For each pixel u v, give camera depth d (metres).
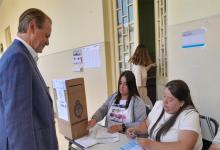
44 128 1.25
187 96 1.55
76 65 4.16
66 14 4.30
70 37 4.26
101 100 3.56
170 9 2.38
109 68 3.39
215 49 1.96
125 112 2.09
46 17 1.32
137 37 3.10
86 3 3.63
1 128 1.15
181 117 1.52
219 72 1.95
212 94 2.03
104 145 1.60
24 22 1.25
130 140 1.67
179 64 2.33
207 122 1.78
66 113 1.75
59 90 1.77
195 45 2.13
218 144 1.42
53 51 5.11
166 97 1.57
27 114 1.10
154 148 1.43
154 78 3.64
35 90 1.20
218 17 1.90
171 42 2.40
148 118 1.86
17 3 7.09
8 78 1.08
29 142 1.09
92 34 3.58
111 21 3.35
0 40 10.48
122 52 3.40
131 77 2.12
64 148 3.77
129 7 3.21
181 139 1.42
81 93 1.79
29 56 1.22
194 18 2.11
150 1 5.24
